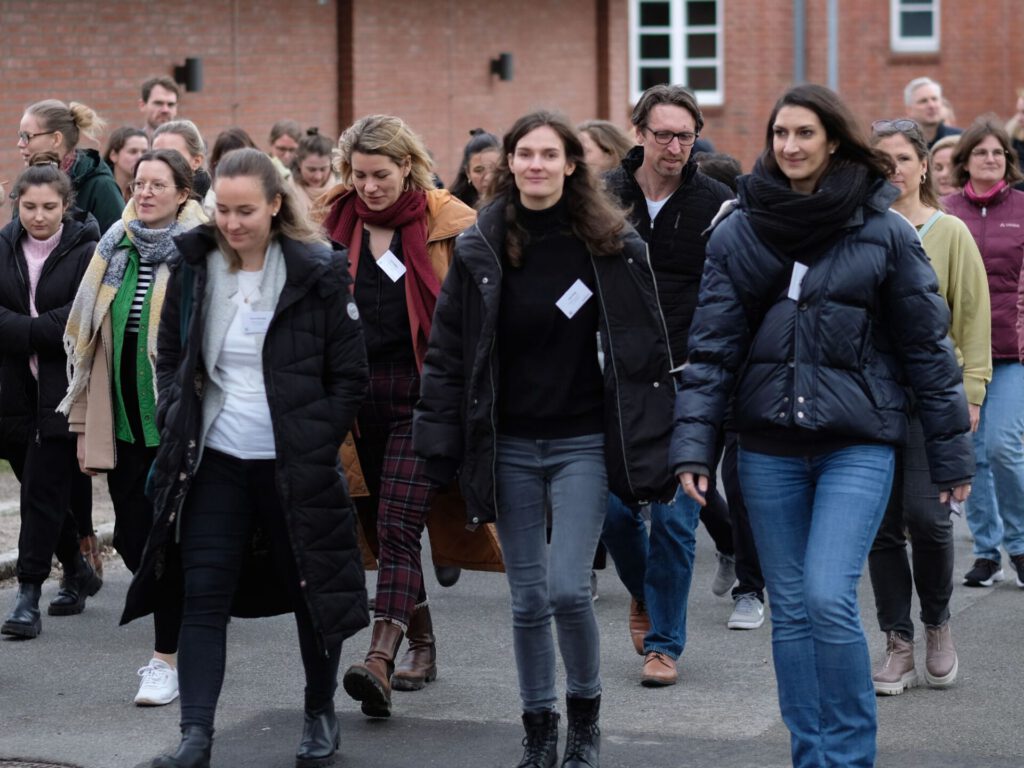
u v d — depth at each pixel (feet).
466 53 103.71
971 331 37.01
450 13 101.76
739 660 36.88
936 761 29.78
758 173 26.35
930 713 32.73
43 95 73.82
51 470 39.04
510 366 28.04
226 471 28.22
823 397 25.91
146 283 35.45
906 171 36.24
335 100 93.45
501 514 28.32
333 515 28.09
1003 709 32.96
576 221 27.66
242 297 28.17
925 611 34.27
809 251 26.12
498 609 42.11
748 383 26.58
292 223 28.43
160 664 34.06
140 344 35.22
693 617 40.86
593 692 28.50
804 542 26.84
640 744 30.94
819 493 26.32
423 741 31.17
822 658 25.89
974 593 43.01
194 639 27.89
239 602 29.71
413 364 33.19
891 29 148.77
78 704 33.94
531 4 110.01
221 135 55.93
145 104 57.93
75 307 35.50
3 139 71.92
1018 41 148.46
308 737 29.71
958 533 50.47
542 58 111.55
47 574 39.37
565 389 27.78
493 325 27.48
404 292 33.14
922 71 149.07
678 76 147.54
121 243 35.60
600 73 118.01
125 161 51.11
